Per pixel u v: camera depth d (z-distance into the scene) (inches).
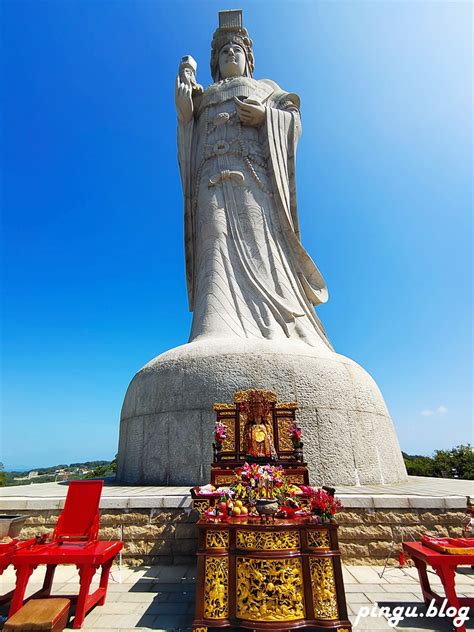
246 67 756.0
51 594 215.8
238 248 550.0
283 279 537.3
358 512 274.7
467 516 269.4
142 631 174.1
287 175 615.2
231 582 166.2
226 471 259.9
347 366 442.6
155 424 406.6
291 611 159.9
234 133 620.1
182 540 270.8
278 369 398.6
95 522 213.8
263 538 168.9
